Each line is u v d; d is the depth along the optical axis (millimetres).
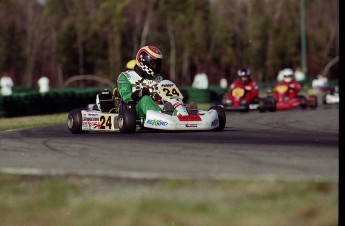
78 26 98188
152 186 11688
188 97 48688
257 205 10539
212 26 108812
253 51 110125
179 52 105750
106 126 20766
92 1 107188
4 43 94000
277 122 26062
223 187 11336
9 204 11508
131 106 20203
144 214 10750
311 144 16406
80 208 11156
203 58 106375
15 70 95625
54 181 12383
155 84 20844
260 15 111812
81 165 13828
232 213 10398
